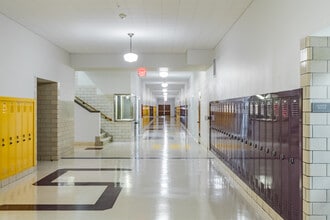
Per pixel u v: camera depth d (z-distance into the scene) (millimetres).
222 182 6543
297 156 3596
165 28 7453
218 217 4461
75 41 8781
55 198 5391
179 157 9852
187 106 21797
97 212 4664
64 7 5883
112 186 6191
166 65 10719
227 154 7605
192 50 10109
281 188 4094
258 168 5090
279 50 4250
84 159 9508
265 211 4711
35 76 7754
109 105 14844
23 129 7082
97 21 6832
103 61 10672
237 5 5766
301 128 3490
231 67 7348
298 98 3559
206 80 11734
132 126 15227
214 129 9742
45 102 9352
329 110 3322
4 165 6227
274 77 4453
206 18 6633
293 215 3715
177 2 5625
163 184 6355
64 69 10039
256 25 5328
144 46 9602
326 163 3332
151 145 13148
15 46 6738
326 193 3332
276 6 4371
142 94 23188
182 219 4375
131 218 4414
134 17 6555
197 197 5453
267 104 4660
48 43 8672
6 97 6273
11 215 4539
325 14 3018
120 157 9883
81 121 13359
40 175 7242
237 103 6582
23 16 6395
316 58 3330
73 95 11008
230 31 7473
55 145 9320
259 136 5055
